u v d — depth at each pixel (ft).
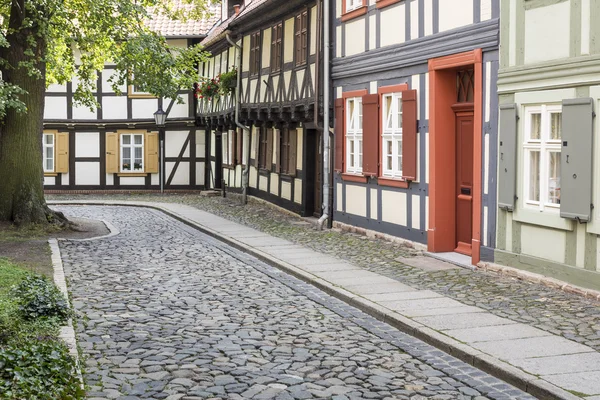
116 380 21.48
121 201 95.81
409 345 25.58
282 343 25.79
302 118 66.59
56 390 18.43
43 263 42.88
